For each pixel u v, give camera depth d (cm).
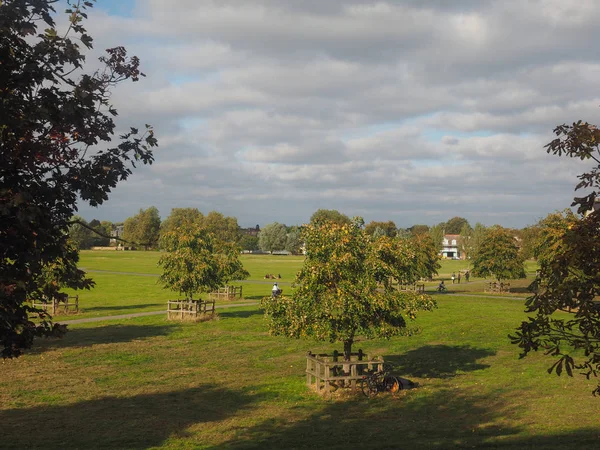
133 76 950
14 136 838
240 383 2314
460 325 3988
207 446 1484
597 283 775
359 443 1503
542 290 836
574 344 799
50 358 2781
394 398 2083
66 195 906
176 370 2558
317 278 2139
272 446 1477
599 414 1811
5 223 811
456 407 1944
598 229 819
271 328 2233
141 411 1870
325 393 2133
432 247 7062
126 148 959
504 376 2462
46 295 945
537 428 1638
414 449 1420
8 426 1672
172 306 4488
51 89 863
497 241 6919
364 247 2256
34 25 843
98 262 13500
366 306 2170
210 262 4312
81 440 1533
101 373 2469
